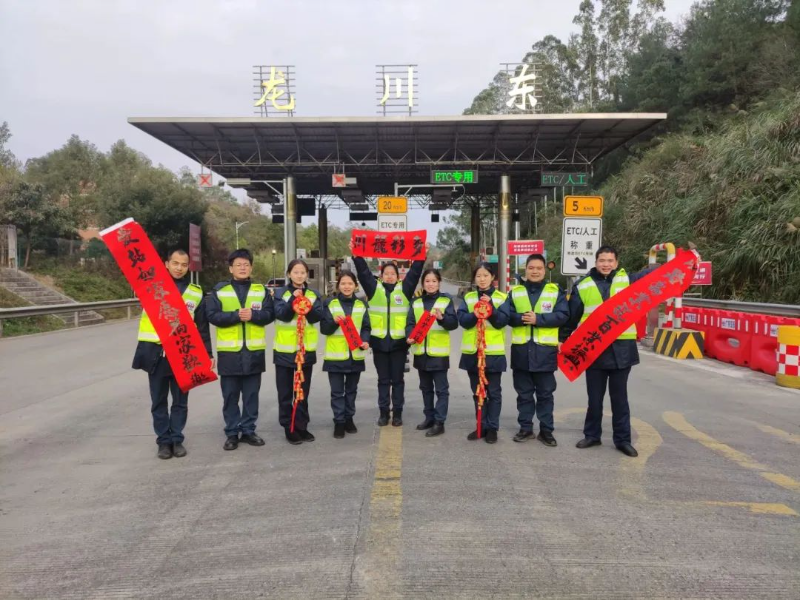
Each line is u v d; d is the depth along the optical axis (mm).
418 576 3051
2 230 23656
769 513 3828
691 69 30500
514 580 3010
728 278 14609
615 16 47031
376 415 6684
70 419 6523
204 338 5301
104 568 3174
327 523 3693
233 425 5340
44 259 26875
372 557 3254
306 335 5566
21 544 3467
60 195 45312
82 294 25609
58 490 4352
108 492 4301
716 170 17000
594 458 4984
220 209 75875
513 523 3684
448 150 27969
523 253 28391
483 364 5453
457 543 3416
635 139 35969
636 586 2949
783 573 3068
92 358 11430
